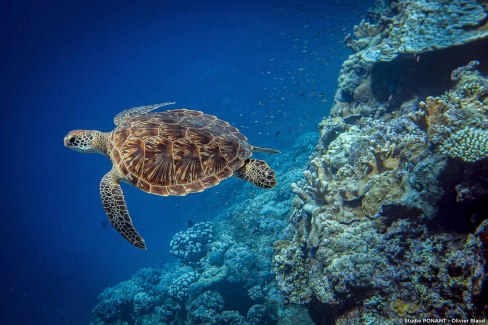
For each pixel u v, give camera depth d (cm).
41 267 5572
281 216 1591
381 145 862
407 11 1059
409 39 952
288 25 8019
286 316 1060
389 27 1194
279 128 4181
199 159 548
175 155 542
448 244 562
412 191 623
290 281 873
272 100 3206
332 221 754
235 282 1299
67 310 3816
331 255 698
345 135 1047
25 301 4434
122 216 549
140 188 529
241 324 1156
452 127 598
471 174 529
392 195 666
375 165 810
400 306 577
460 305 497
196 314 1229
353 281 621
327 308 736
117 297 1730
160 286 1684
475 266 470
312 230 807
